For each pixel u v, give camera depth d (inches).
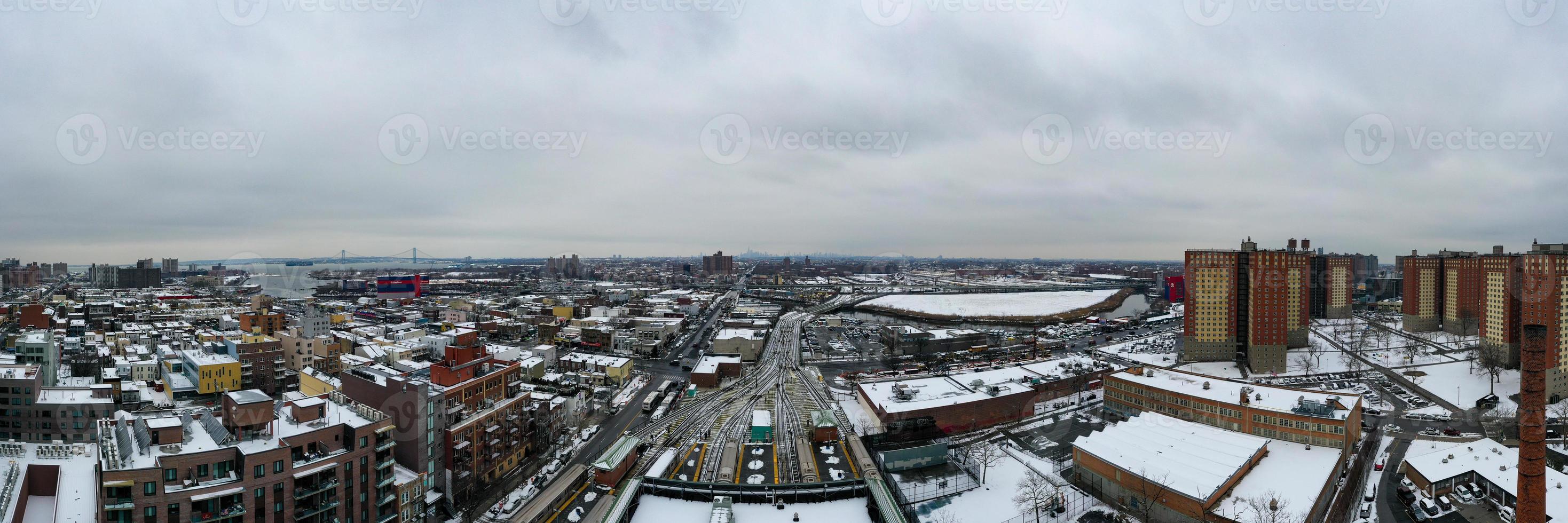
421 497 5905.5
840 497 6609.3
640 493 6653.5
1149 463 6505.9
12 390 7111.2
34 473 5920.3
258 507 4697.3
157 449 4699.8
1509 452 7012.8
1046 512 6309.1
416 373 7313.0
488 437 6737.2
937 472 7253.9
